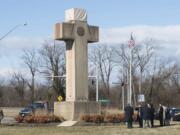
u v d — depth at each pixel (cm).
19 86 12938
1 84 14625
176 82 11825
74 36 3938
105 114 3975
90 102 3903
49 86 10956
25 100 13138
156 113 4750
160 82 11356
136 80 10906
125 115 3581
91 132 3138
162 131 3241
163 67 11575
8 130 3303
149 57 11250
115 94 11844
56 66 11062
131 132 3150
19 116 3900
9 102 14200
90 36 4003
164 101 11344
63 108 3906
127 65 10975
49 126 3647
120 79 11194
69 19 4006
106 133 3070
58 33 3944
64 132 3134
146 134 3023
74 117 3819
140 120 3650
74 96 3912
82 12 4000
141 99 6875
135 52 11706
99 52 11456
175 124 4059
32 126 3659
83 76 3950
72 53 3950
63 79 10788
